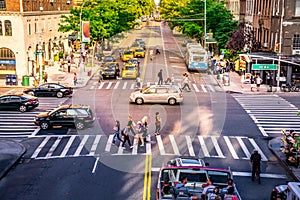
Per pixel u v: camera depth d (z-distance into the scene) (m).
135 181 20.39
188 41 67.94
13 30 51.12
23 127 30.39
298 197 14.91
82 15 60.44
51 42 65.56
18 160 23.47
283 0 46.00
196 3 65.69
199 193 15.71
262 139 27.61
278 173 22.12
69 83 47.44
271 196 17.97
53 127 29.81
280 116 33.62
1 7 50.50
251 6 63.62
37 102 36.09
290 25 47.50
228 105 37.31
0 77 52.09
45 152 24.88
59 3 69.94
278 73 44.19
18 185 20.12
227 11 63.38
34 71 55.47
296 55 47.81
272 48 51.72
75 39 69.19
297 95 42.75
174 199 15.06
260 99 40.53
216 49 67.50
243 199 18.67
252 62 49.53
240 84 48.00
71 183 20.25
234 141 27.11
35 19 56.41
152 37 77.88
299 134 28.39
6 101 35.09
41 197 18.69
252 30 58.41
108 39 65.06
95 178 20.83
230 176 16.42
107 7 63.06
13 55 51.72
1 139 27.33
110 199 18.39
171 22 88.00
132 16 78.25
